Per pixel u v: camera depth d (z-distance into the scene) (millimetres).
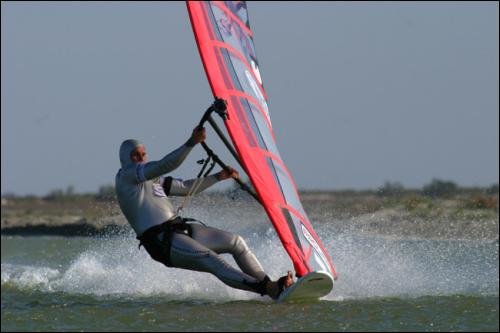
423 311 39125
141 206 41656
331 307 40031
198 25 43844
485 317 37844
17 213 166000
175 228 41656
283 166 45125
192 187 42781
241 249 42344
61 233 108375
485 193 97250
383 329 35531
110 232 57312
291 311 39094
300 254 41406
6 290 48125
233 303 41531
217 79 43156
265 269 48406
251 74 46875
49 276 52969
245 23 48594
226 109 41188
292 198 44094
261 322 36812
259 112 45625
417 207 90750
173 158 40656
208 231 42406
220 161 42344
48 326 37125
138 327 36375
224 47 45031
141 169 41188
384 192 97500
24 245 89000
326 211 94688
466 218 85875
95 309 41031
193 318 37938
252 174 41875
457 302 41500
